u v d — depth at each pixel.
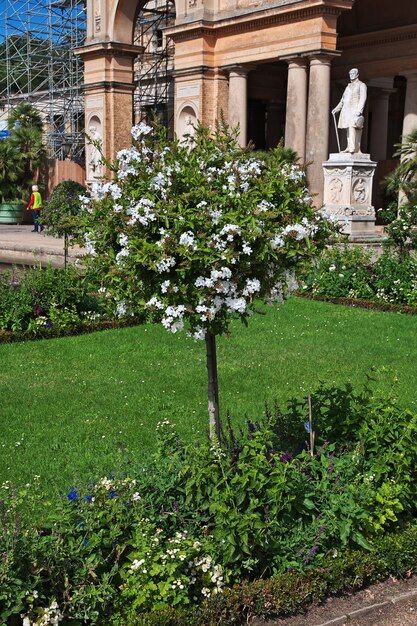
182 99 32.25
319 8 26.67
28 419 8.59
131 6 35.50
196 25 30.52
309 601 5.12
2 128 53.75
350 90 22.00
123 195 5.82
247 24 29.41
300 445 6.14
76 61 44.78
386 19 31.23
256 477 5.15
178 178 5.59
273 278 5.77
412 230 16.94
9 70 49.25
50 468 7.14
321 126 27.52
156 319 6.07
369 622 5.02
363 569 5.27
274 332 13.36
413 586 5.41
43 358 11.55
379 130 35.28
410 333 13.27
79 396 9.49
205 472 5.19
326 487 5.49
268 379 10.21
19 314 13.03
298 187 5.92
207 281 5.37
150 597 4.75
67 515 4.94
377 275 16.45
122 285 5.78
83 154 44.69
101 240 5.98
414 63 30.30
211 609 4.71
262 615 4.94
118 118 36.28
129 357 11.55
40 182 42.38
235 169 5.71
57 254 24.86
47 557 4.61
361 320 14.47
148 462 5.68
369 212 22.23
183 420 8.48
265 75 37.53
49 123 49.00
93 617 4.55
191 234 5.35
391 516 5.57
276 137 38.78
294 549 5.21
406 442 5.82
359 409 6.30
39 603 4.54
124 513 5.05
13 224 39.88
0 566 4.37
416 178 26.45
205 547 5.01
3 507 4.92
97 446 7.74
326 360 11.30
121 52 35.69
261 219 5.48
